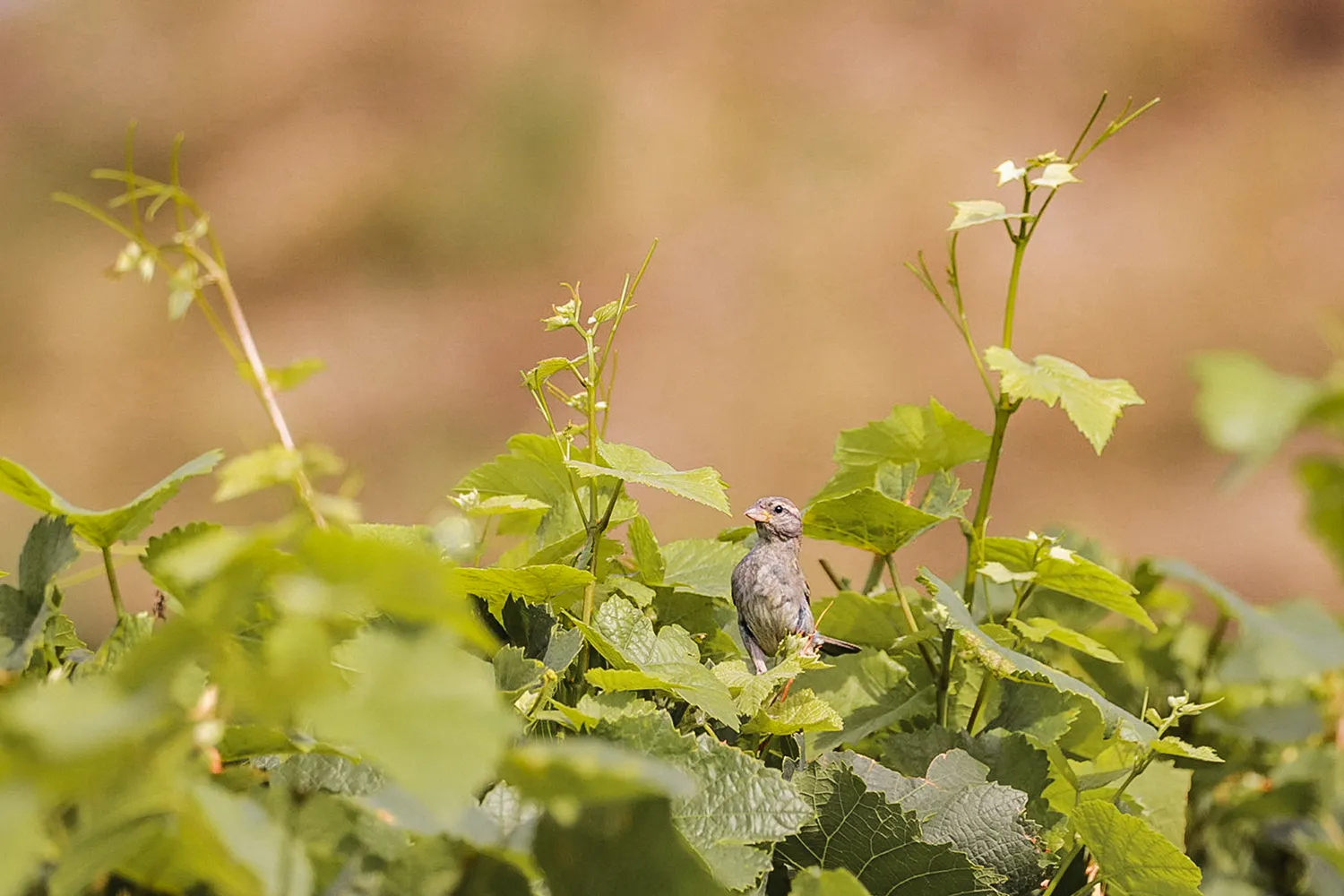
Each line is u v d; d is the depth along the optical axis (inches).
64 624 312.7
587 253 1269.7
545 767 265.0
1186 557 922.1
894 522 318.3
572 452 315.6
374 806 307.3
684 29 1443.2
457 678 248.2
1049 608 323.0
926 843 310.8
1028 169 317.4
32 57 1481.3
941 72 1381.6
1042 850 312.8
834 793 311.1
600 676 311.4
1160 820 317.4
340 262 1259.8
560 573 312.3
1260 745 324.8
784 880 311.3
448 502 315.9
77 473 1104.2
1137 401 316.8
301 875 275.6
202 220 308.2
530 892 307.4
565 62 1387.8
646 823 307.6
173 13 1513.3
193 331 1219.9
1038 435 1063.0
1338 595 860.6
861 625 319.6
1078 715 317.7
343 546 238.5
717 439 1093.1
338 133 1392.7
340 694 246.8
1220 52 1364.4
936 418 320.8
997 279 1195.3
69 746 231.9
